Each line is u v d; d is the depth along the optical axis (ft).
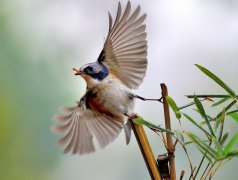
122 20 10.78
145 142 10.41
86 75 10.80
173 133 10.31
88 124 10.85
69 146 10.82
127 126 10.82
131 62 10.81
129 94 10.80
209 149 10.26
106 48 10.81
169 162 10.38
